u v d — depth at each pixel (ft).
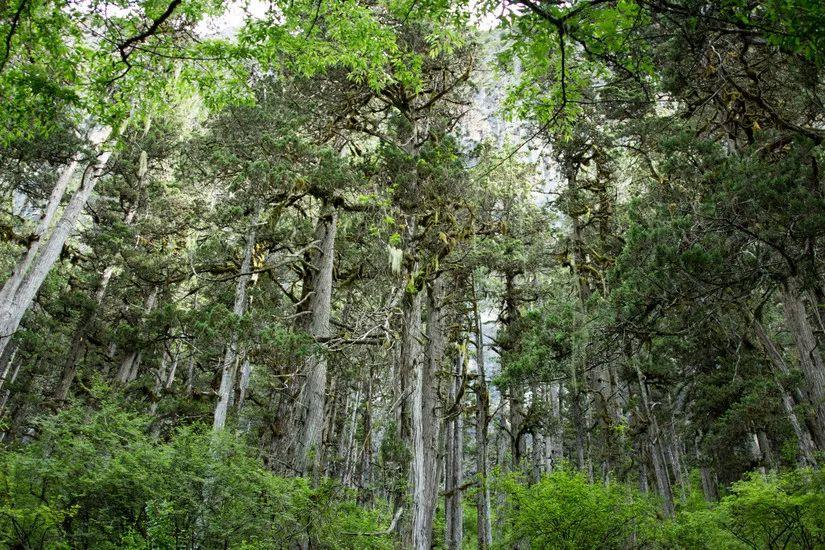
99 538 21.90
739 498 35.04
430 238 45.44
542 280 76.02
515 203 61.21
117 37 22.75
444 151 45.50
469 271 57.16
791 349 66.59
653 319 35.35
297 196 44.57
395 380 41.52
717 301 33.09
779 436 60.34
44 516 19.38
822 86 28.09
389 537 35.12
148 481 23.00
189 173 56.13
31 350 75.00
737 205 29.45
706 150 33.63
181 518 23.59
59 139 46.26
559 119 23.18
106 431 25.17
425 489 37.70
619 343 41.98
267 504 27.68
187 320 53.01
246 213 47.29
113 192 71.31
